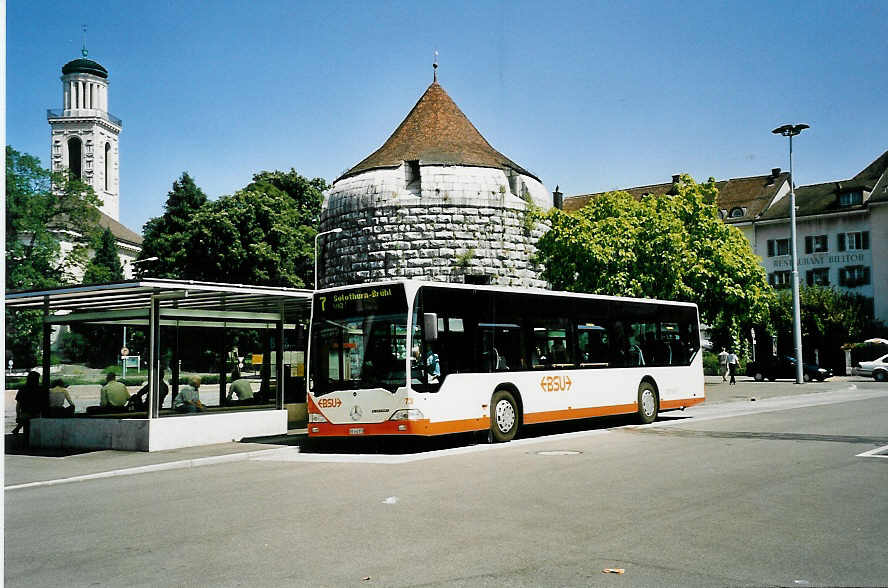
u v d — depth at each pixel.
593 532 7.80
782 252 69.69
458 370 16.16
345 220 43.00
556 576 6.26
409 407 15.12
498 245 41.78
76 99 120.38
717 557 6.79
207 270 52.94
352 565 6.76
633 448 14.91
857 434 16.84
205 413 17.84
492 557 6.91
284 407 19.47
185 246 52.88
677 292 35.56
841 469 11.80
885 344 57.75
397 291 15.63
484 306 17.03
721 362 46.59
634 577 6.20
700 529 7.87
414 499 9.91
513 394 17.45
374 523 8.49
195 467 14.72
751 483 10.57
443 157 42.34
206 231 52.12
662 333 22.25
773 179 74.31
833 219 67.38
